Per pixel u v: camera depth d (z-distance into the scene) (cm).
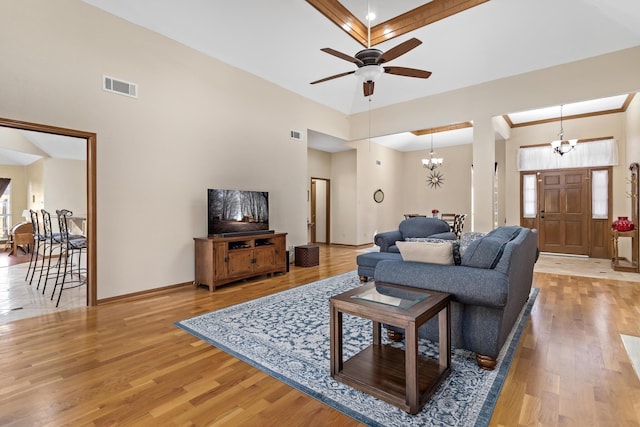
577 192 689
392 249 488
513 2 409
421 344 244
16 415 164
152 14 380
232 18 418
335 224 892
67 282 445
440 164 938
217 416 163
